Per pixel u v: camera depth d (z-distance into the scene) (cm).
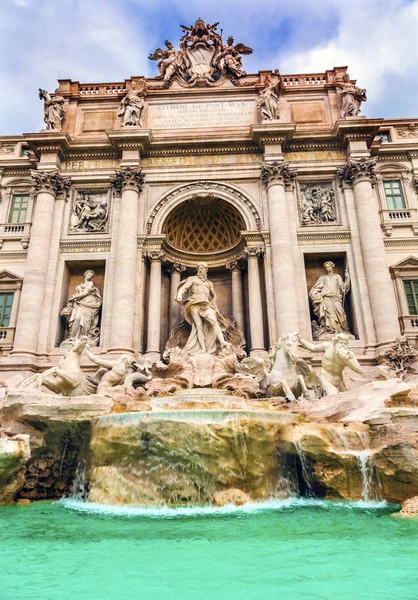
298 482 1170
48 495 1278
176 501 1041
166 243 2469
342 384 1584
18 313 2233
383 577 525
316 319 2312
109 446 1150
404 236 2475
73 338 2223
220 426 1090
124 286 2216
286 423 1209
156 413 1137
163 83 2755
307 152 2559
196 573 550
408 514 901
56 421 1271
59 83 2805
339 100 2670
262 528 805
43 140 2486
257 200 2448
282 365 1702
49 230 2384
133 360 1909
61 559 620
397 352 2019
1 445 1079
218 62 2806
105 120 2709
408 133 2777
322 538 725
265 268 2297
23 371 2073
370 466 1073
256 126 2452
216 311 2192
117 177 2475
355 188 2417
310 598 452
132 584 508
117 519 903
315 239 2383
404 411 1142
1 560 617
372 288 2203
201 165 2536
